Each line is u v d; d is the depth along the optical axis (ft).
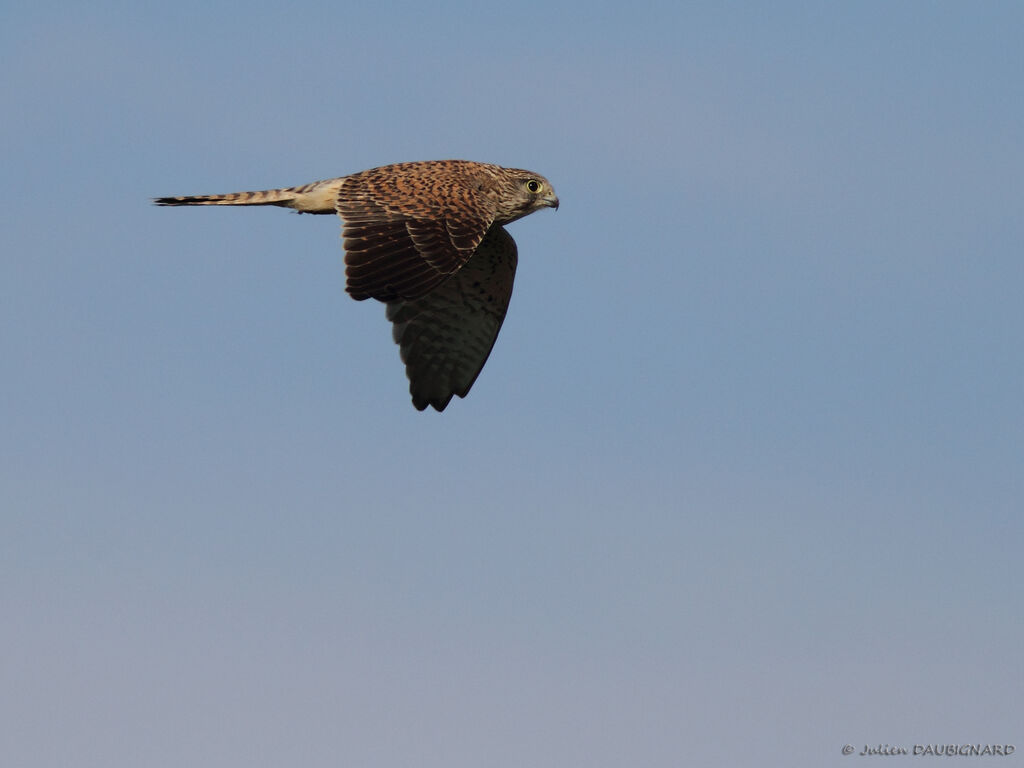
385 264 47.93
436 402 57.21
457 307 57.67
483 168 55.93
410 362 57.21
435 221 49.08
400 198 49.88
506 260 57.82
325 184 52.37
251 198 52.70
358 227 48.83
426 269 47.93
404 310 48.60
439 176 52.34
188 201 52.85
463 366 57.77
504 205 56.13
